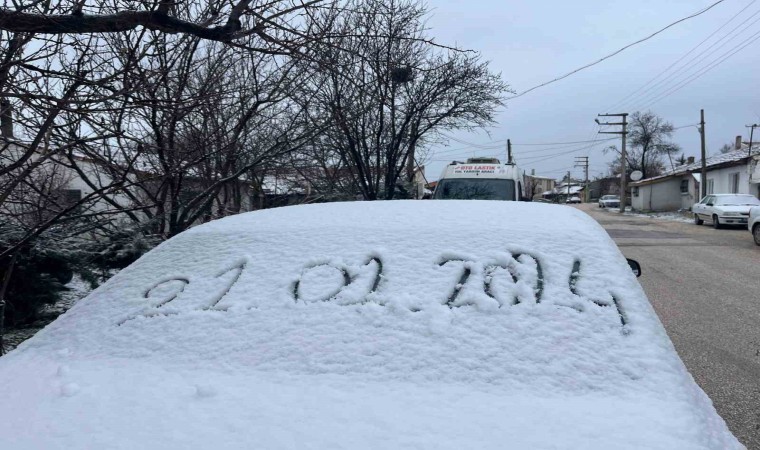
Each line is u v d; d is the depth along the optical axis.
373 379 1.75
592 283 2.08
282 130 7.51
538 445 1.43
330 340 1.91
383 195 13.23
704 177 32.94
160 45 5.00
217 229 2.69
